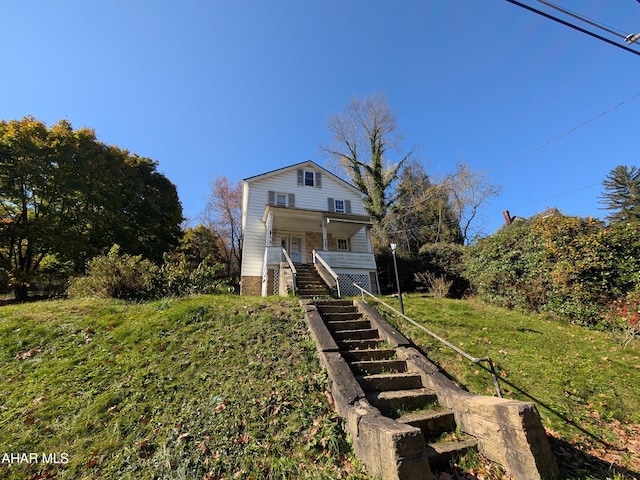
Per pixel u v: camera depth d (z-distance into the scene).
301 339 5.87
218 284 9.79
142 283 8.53
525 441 3.03
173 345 5.45
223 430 3.56
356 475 3.10
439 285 13.91
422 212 28.55
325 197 18.66
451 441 3.69
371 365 5.07
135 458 3.17
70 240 17.56
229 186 35.00
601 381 5.35
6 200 17.27
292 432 3.61
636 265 7.64
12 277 15.79
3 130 16.62
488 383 5.02
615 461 3.54
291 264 11.59
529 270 10.09
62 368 4.67
